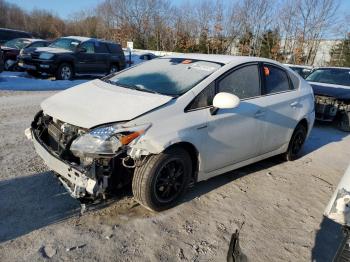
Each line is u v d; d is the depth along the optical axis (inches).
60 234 123.0
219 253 122.1
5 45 655.8
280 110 190.2
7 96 375.2
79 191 121.4
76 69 564.7
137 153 125.1
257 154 184.2
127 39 1947.6
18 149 196.5
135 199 141.6
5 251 111.9
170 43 1803.6
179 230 132.5
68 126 131.9
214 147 152.8
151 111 132.8
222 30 1571.1
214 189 169.5
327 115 334.3
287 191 177.5
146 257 116.0
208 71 161.3
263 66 187.3
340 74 391.5
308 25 1455.5
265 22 1535.4
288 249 129.0
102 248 118.0
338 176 207.3
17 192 147.3
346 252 92.0
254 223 143.5
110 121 125.6
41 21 2472.9
